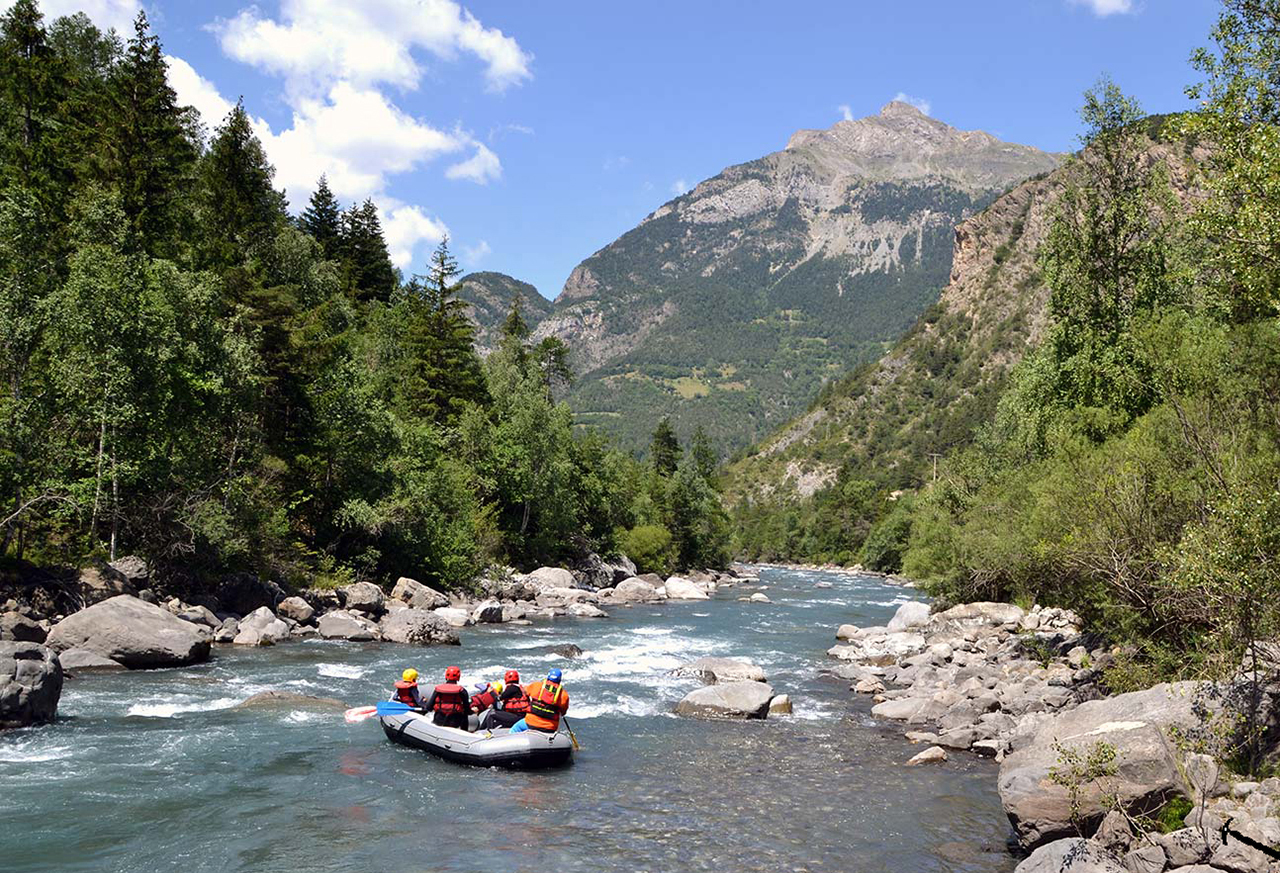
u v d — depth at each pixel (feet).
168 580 87.86
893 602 171.53
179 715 52.31
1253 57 37.65
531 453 182.50
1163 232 79.97
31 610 70.74
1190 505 44.96
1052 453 80.89
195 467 94.27
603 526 227.61
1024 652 72.54
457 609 113.29
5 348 77.97
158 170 137.69
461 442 172.35
